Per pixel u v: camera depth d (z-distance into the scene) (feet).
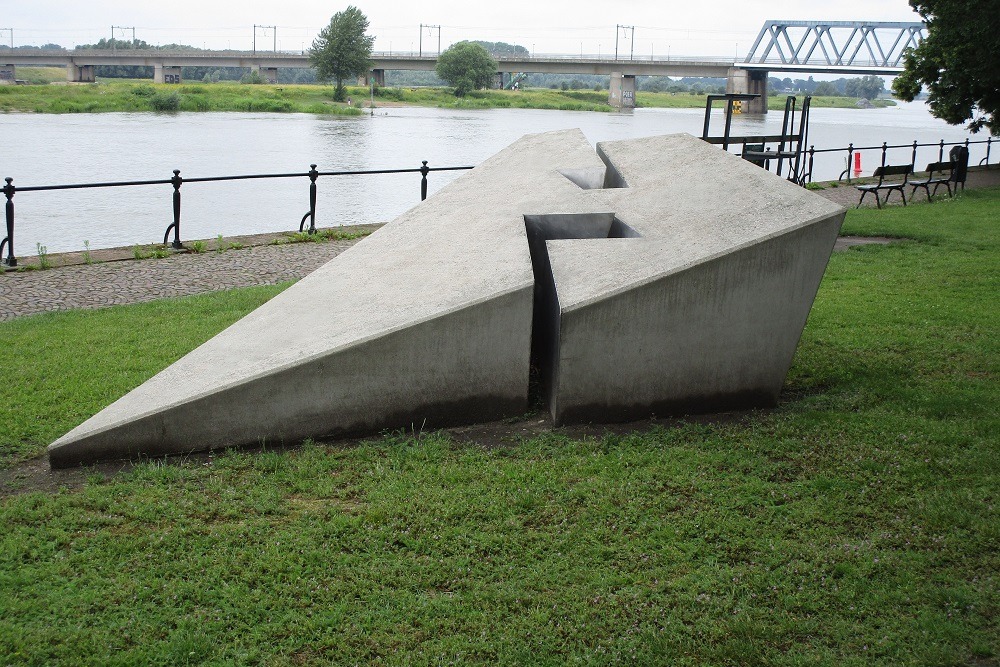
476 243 18.24
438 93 375.45
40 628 10.37
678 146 23.15
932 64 66.18
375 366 15.62
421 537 12.42
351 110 260.21
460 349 15.97
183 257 34.68
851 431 16.15
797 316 16.84
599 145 25.17
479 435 16.05
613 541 12.46
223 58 362.94
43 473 14.52
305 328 16.38
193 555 11.96
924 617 10.66
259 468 14.57
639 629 10.52
